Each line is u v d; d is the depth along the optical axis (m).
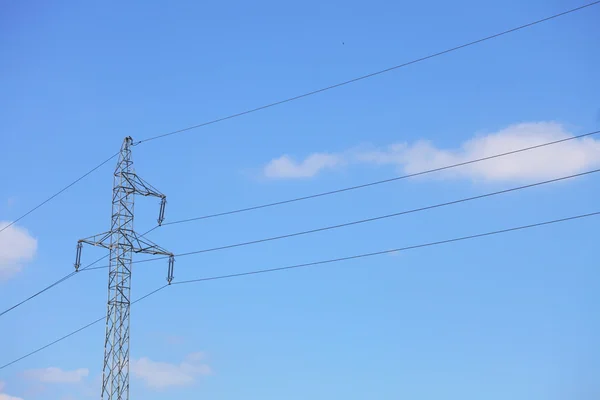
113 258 74.06
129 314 73.56
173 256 78.31
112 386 70.88
